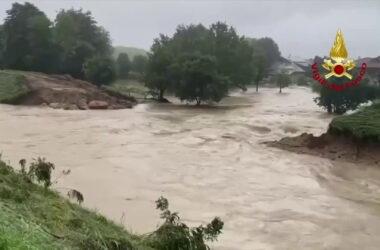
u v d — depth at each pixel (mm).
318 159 20234
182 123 33031
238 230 10844
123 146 22500
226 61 75938
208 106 50781
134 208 12273
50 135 25422
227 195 14102
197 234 6773
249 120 35719
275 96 70625
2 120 31281
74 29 75375
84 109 41469
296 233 10797
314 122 35156
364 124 21500
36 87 45281
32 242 4234
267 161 19672
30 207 5703
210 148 22500
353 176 17234
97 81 61500
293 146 22625
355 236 10727
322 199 13984
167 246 6352
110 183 15008
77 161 18500
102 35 85625
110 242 5430
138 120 34000
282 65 128875
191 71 50750
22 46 64375
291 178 16688
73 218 5898
